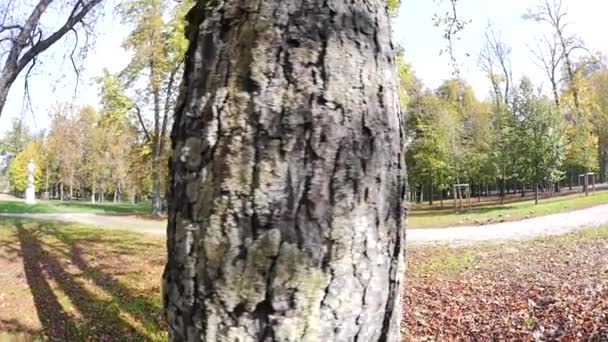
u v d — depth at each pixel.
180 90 1.44
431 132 30.41
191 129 1.34
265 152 1.26
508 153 27.64
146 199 53.66
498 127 29.94
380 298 1.34
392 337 1.38
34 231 18.67
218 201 1.26
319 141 1.27
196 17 1.44
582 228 14.72
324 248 1.25
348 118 1.31
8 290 9.85
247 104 1.28
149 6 19.42
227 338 1.24
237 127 1.28
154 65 24.03
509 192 41.59
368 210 1.32
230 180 1.26
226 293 1.24
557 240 12.91
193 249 1.28
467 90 33.72
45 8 10.32
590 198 24.66
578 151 30.66
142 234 18.48
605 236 12.83
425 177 31.31
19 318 8.25
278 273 1.23
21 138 16.53
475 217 21.48
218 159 1.28
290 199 1.25
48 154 43.00
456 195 33.88
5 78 10.18
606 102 37.16
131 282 10.56
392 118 1.42
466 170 30.42
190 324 1.28
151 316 8.32
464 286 9.03
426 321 7.29
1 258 13.06
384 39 1.44
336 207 1.27
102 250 14.41
